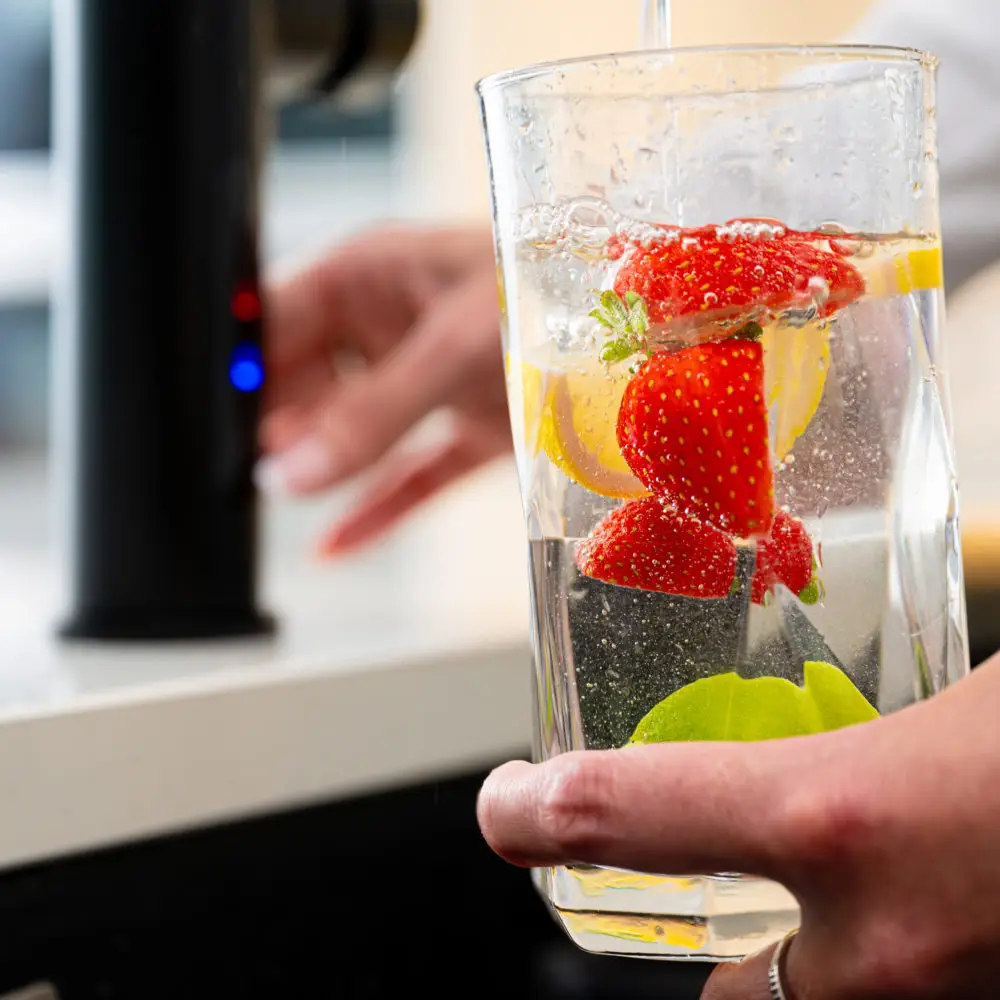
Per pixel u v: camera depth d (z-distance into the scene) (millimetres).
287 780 610
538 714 500
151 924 603
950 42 1035
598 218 478
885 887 459
